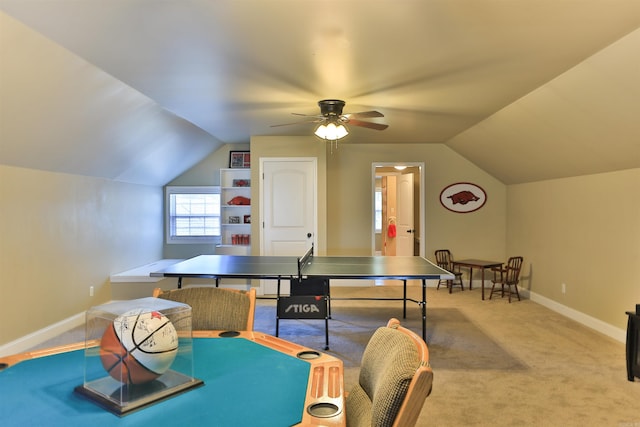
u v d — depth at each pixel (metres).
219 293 2.16
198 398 1.29
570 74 3.25
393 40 2.70
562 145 4.43
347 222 7.05
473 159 6.75
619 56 2.78
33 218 4.14
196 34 2.62
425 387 1.14
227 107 4.46
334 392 1.33
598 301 4.57
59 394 1.31
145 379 1.30
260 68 3.24
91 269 5.14
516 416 2.75
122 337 1.28
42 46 2.74
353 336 4.42
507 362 3.68
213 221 7.16
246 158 7.04
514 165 5.85
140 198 6.39
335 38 2.68
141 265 6.43
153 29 2.54
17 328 3.93
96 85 3.51
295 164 6.26
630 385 3.21
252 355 1.67
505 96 3.96
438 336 4.41
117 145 4.82
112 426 1.12
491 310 5.49
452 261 6.74
